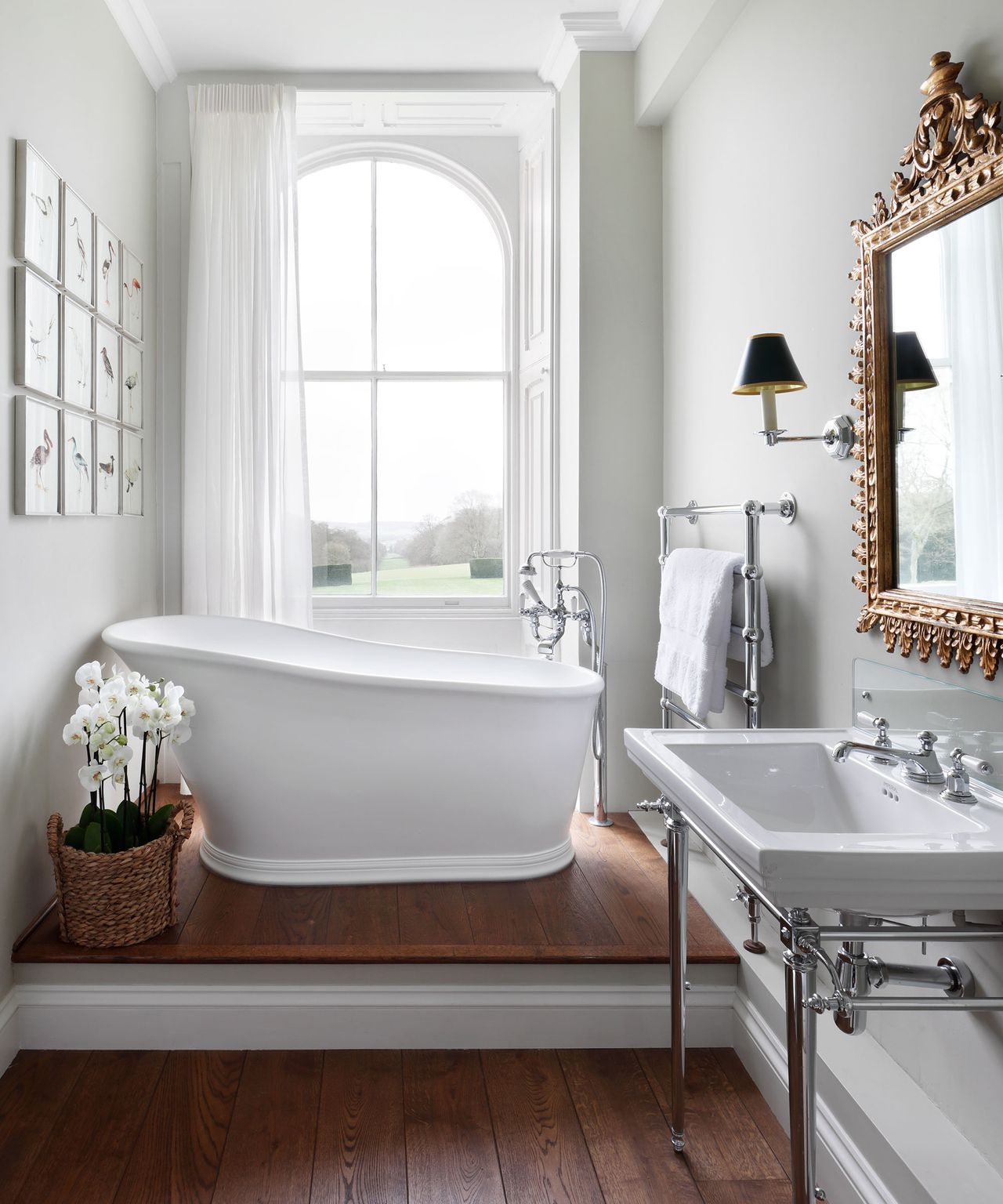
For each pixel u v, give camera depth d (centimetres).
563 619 341
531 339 398
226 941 228
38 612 241
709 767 169
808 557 217
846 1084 169
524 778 270
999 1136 145
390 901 257
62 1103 198
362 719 256
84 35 280
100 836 228
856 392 194
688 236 310
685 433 316
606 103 340
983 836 119
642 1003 226
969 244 149
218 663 250
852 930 121
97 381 288
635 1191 174
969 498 151
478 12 327
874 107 185
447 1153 184
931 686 160
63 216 254
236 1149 184
